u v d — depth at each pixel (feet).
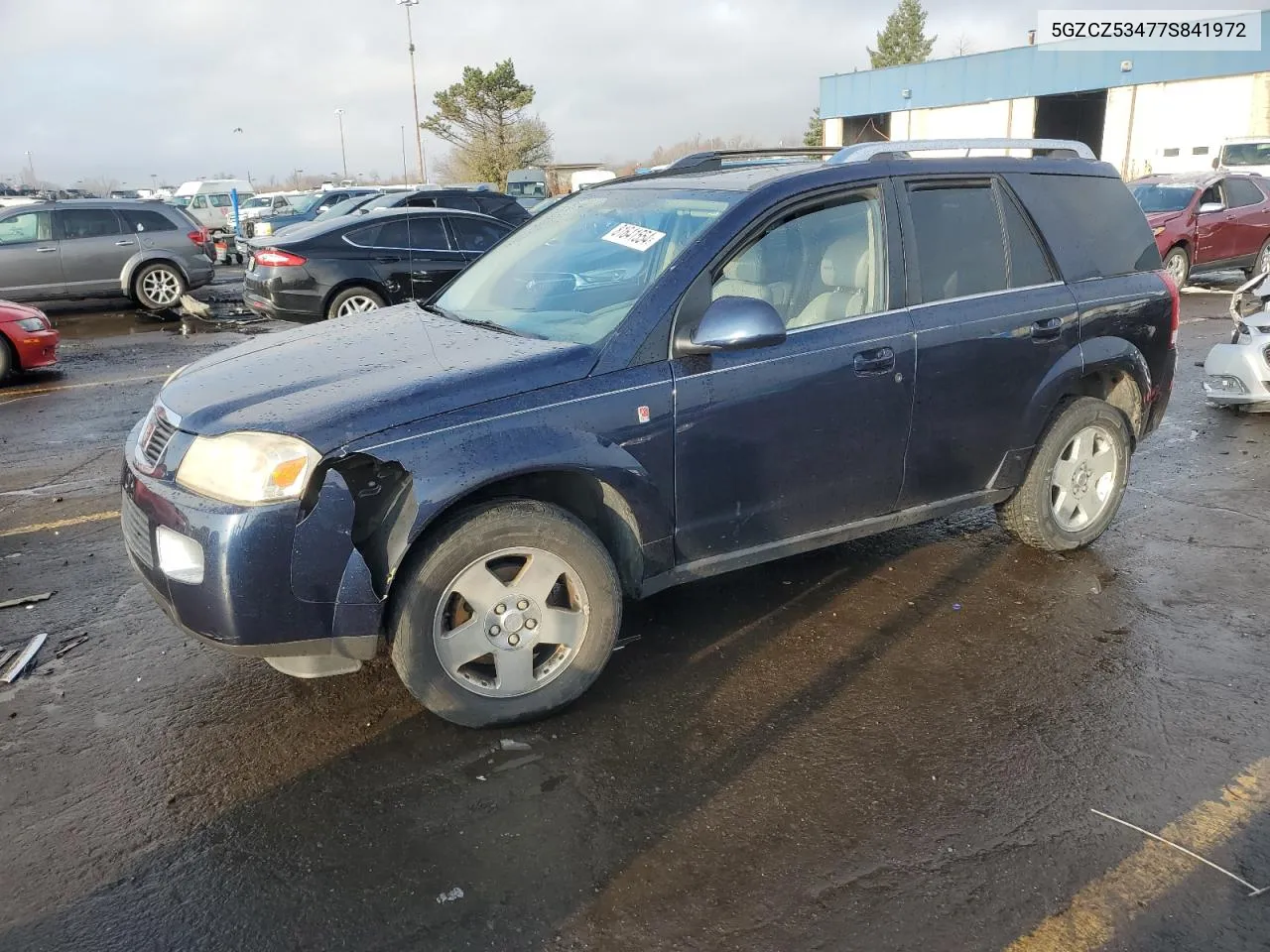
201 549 9.57
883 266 13.14
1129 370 15.75
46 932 8.11
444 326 12.73
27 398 29.09
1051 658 12.67
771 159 16.43
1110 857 8.99
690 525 11.80
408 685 10.38
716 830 9.35
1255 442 22.86
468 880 8.70
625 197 14.17
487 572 10.49
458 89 176.35
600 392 10.84
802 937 8.04
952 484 14.20
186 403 10.66
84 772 10.27
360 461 9.77
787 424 12.12
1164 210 48.91
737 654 12.79
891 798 9.83
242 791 9.95
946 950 7.92
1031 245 14.74
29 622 13.75
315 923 8.20
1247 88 97.14
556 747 10.69
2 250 44.93
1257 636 13.28
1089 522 16.01
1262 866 8.87
